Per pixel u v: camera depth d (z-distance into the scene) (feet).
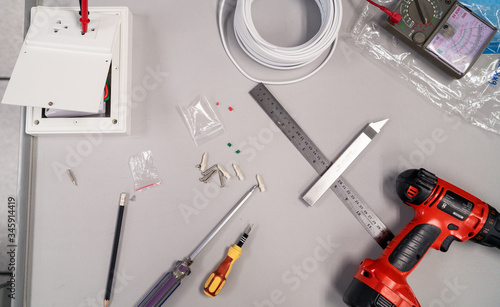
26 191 3.29
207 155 3.48
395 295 2.95
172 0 3.60
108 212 3.38
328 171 3.45
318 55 3.40
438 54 3.46
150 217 3.39
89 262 3.33
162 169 3.44
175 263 3.36
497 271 3.51
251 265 3.40
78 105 2.95
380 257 3.19
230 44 3.61
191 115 3.51
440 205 3.09
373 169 3.56
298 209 3.48
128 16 3.38
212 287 3.13
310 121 3.58
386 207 3.53
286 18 3.67
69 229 3.35
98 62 3.09
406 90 3.66
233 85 3.57
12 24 4.51
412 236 3.14
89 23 3.14
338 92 3.62
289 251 3.44
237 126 3.52
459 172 3.59
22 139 3.29
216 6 3.62
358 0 3.71
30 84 2.96
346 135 3.58
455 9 3.47
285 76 3.62
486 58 3.70
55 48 3.07
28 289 3.27
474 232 3.12
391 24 3.45
